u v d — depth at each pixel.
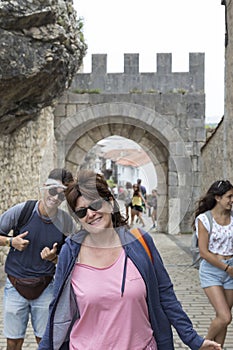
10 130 8.17
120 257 2.14
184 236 13.21
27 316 3.34
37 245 3.22
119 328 2.08
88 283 2.12
